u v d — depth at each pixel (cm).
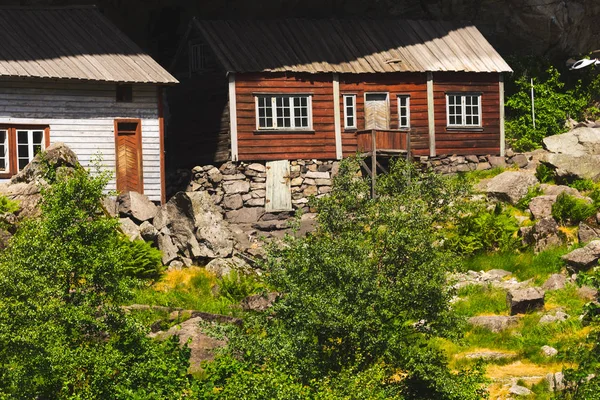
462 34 7981
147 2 7950
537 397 4228
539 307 5259
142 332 3875
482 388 4078
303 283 4081
